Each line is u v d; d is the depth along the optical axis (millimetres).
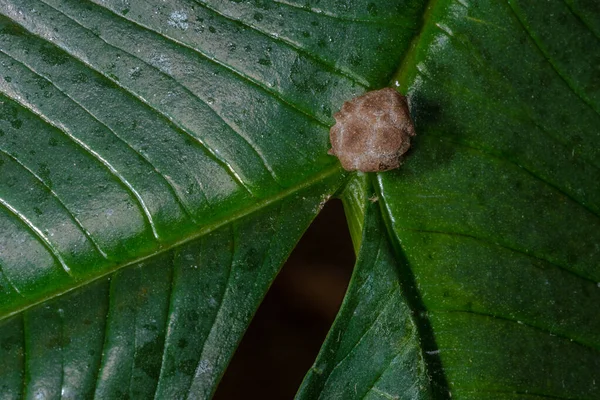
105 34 486
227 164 484
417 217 481
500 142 484
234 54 486
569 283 479
